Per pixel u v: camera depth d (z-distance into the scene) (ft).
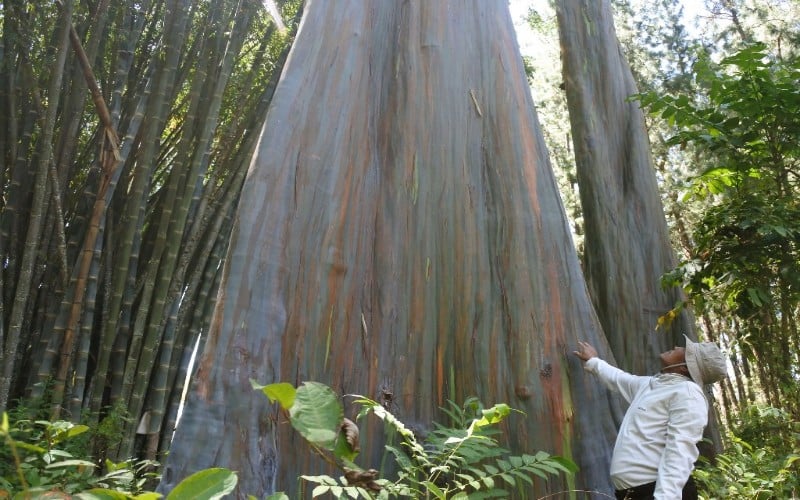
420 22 12.82
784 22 39.75
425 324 10.88
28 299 18.60
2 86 19.22
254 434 8.70
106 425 16.43
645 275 16.03
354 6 12.34
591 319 11.50
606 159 16.85
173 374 20.94
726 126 16.11
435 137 11.98
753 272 15.43
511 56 13.23
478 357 10.81
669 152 41.32
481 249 11.44
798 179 16.46
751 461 13.84
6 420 3.32
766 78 15.29
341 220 10.73
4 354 16.28
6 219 18.51
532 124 12.83
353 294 10.59
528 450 10.29
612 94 17.56
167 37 21.12
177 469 8.29
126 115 22.25
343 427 4.63
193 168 20.52
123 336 19.24
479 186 11.90
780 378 16.43
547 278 11.43
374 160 11.80
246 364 9.01
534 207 11.90
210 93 22.67
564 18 18.03
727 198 16.94
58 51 17.21
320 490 5.87
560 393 10.66
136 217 19.21
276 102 10.87
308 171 10.57
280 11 23.97
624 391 10.28
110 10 21.24
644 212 16.61
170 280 19.79
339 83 11.50
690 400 9.18
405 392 10.44
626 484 9.41
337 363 10.09
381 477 9.68
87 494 4.07
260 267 9.61
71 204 21.34
